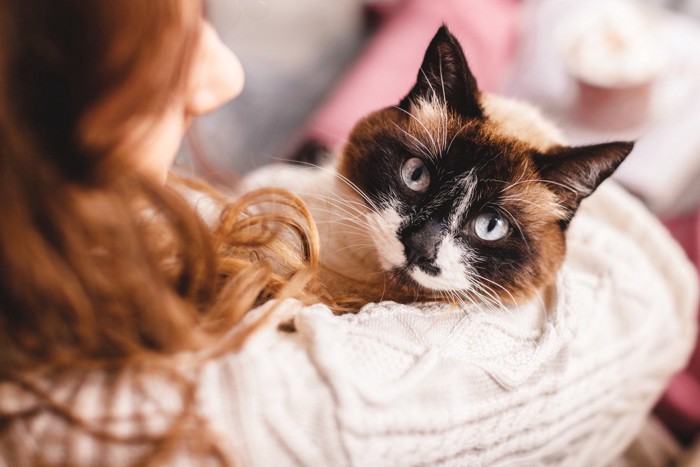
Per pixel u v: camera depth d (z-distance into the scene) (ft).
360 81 5.44
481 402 1.83
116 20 1.26
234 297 1.76
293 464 1.60
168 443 1.40
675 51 5.30
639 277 2.54
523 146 2.52
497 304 2.40
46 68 1.27
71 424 1.42
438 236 2.50
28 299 1.37
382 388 1.67
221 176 2.98
